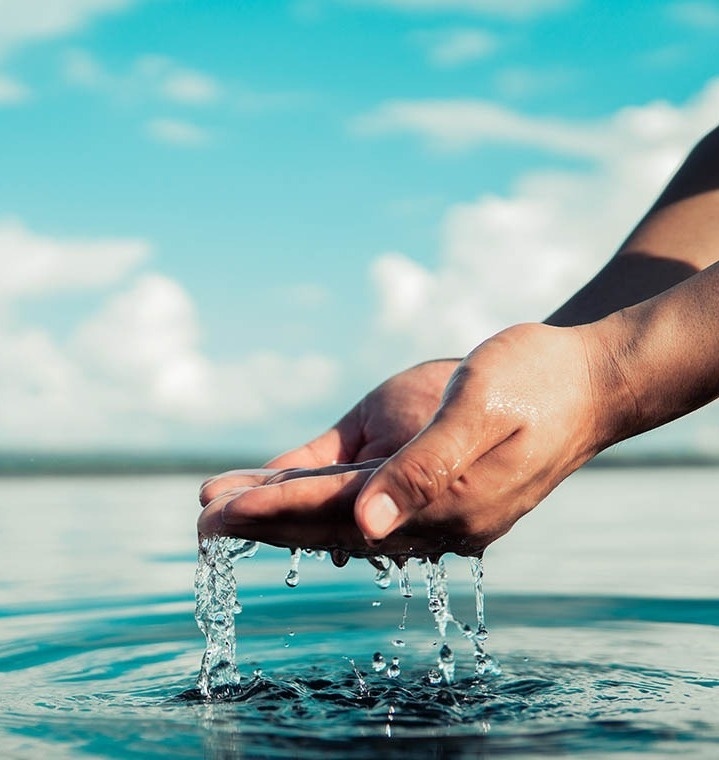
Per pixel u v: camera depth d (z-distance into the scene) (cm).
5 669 182
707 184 200
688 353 139
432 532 140
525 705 152
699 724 139
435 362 205
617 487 662
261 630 216
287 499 131
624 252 198
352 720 145
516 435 133
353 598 253
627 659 184
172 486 689
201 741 133
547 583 268
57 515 448
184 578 281
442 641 204
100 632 214
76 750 129
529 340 140
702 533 378
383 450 197
